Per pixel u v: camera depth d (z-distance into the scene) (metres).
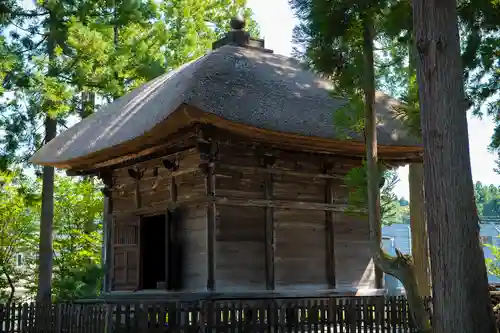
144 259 12.46
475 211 7.48
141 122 10.53
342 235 12.45
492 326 7.23
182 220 11.34
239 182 11.12
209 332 8.88
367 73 9.14
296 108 10.84
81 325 10.20
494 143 12.73
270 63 11.96
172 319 8.88
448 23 7.75
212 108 9.58
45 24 17.48
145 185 12.45
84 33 16.27
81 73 16.47
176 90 9.98
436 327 7.40
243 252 11.00
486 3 9.82
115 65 17.95
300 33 9.18
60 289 15.23
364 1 8.88
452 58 7.70
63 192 19.70
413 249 13.77
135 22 19.61
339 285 12.20
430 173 7.61
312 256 11.93
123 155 12.02
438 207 7.48
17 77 16.16
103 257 15.27
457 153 7.50
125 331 9.09
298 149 11.65
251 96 10.39
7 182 19.25
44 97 15.87
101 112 13.70
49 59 17.00
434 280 7.48
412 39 9.88
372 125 9.25
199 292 10.58
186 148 11.23
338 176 12.46
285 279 11.45
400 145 11.80
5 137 16.58
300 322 9.77
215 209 10.78
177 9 22.59
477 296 7.23
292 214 11.79
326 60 9.18
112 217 13.18
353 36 9.22
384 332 10.59
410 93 10.85
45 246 17.00
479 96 11.98
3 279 19.88
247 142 10.87
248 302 10.73
